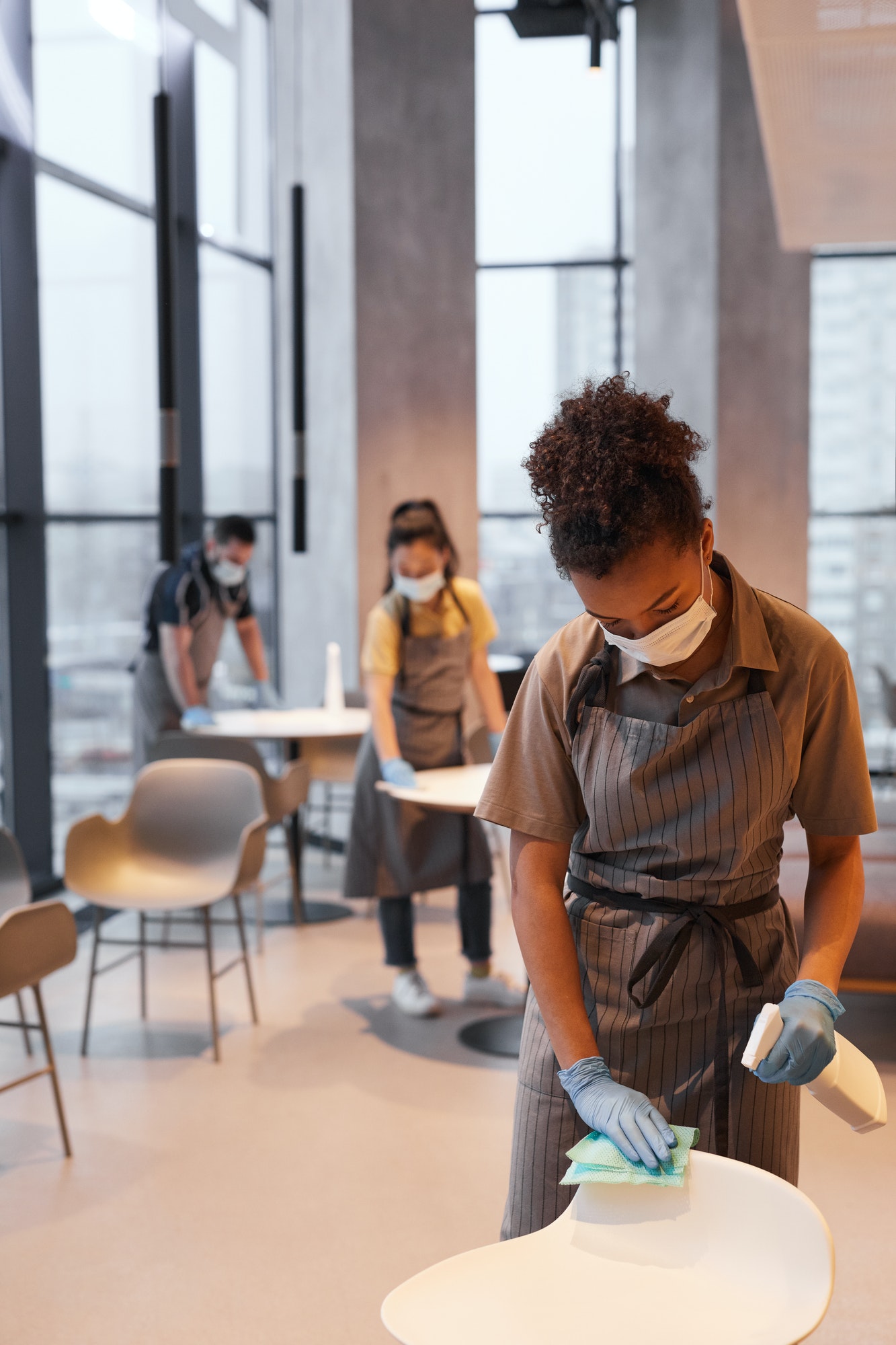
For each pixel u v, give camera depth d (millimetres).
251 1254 2750
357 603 6770
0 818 5570
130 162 6320
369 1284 2619
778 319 7594
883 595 8406
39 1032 4176
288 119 7387
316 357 6906
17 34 5270
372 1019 4301
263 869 6730
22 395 5457
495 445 8289
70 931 3227
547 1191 1562
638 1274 1354
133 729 6484
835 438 8344
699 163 7566
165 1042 4086
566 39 8070
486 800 1570
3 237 5367
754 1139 1499
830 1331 2428
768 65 3732
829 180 5098
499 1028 4195
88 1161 3215
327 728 5410
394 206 6703
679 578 1314
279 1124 3441
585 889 1564
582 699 1494
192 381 6820
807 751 1497
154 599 5676
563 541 1295
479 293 8266
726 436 7602
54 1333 2443
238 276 7402
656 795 1455
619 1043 1514
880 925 3746
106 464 6172
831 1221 2895
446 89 6801
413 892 4246
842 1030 4125
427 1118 3486
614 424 1275
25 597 5547
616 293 8195
